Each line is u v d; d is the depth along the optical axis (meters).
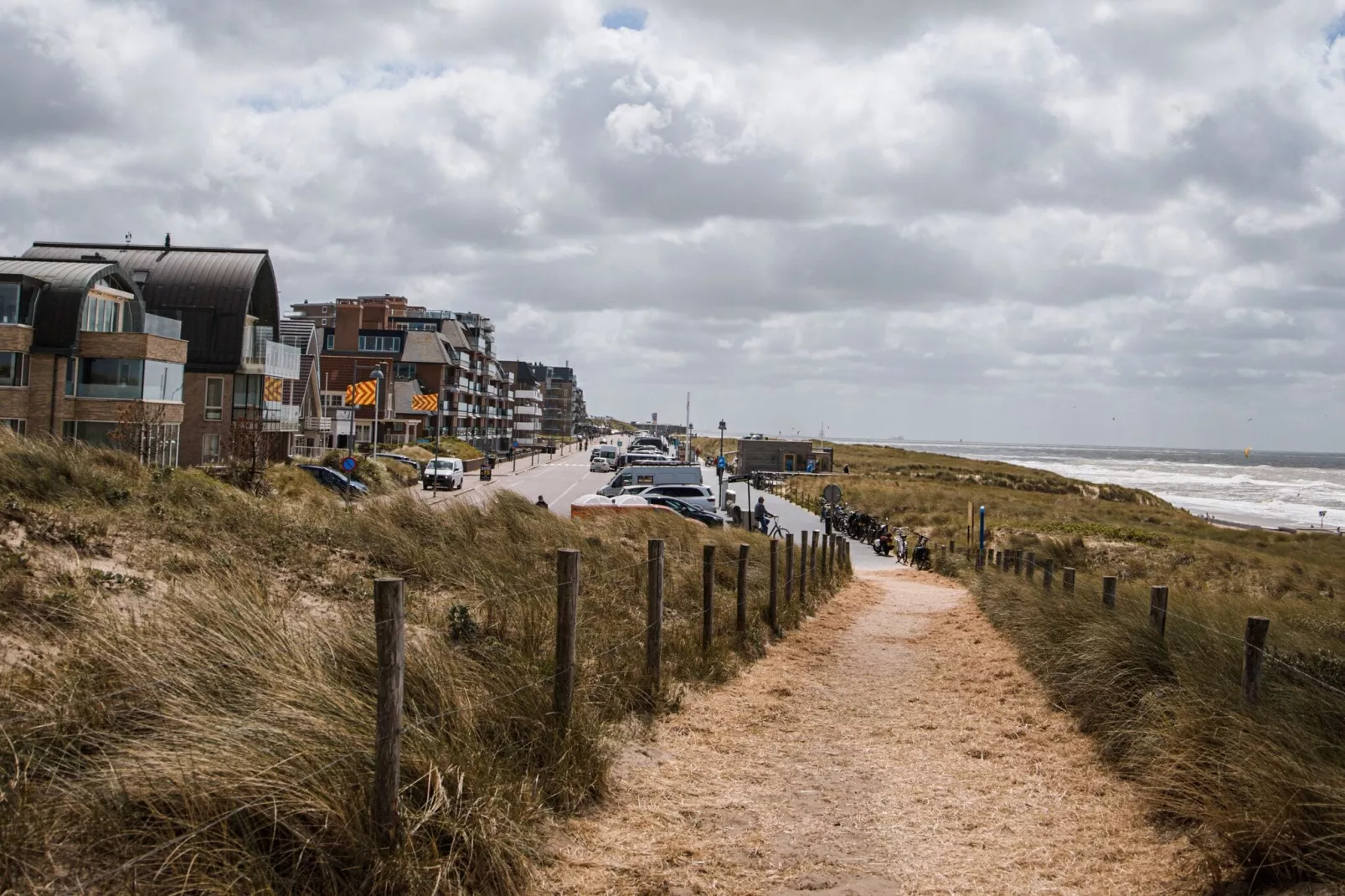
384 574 10.48
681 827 5.76
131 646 5.05
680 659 10.07
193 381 54.69
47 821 3.67
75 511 9.20
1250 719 5.95
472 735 5.73
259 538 10.40
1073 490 102.81
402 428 104.44
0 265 41.47
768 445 97.38
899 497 65.06
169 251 57.66
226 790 4.11
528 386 190.50
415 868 4.26
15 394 39.34
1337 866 4.43
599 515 23.86
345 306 112.75
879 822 6.00
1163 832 5.76
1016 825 5.98
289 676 5.25
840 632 15.45
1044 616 11.70
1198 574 36.38
